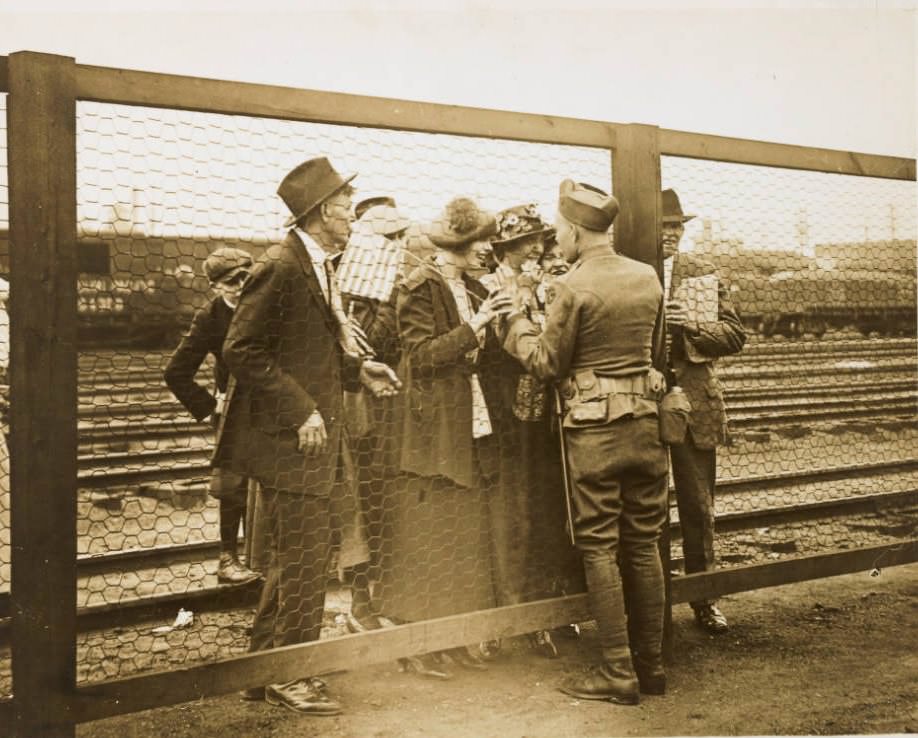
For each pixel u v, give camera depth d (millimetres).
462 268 3721
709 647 4129
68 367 2775
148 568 4652
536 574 3805
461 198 3688
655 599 3562
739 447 7297
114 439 5750
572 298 3432
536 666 3846
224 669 2980
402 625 3336
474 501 3668
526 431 3779
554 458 3826
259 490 3785
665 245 4332
